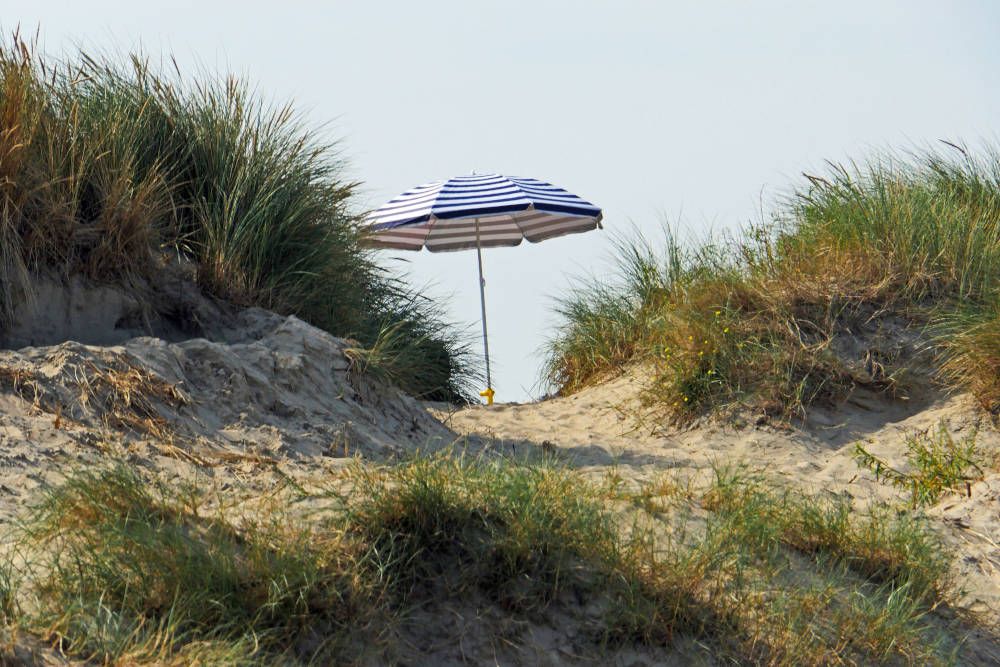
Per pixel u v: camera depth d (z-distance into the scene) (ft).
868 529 57.47
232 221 81.10
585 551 48.14
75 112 73.87
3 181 66.59
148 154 82.64
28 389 57.47
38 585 38.14
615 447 83.46
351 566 43.68
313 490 51.49
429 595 44.73
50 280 69.41
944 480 72.23
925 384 87.20
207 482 53.21
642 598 46.47
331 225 89.35
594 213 118.73
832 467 78.74
